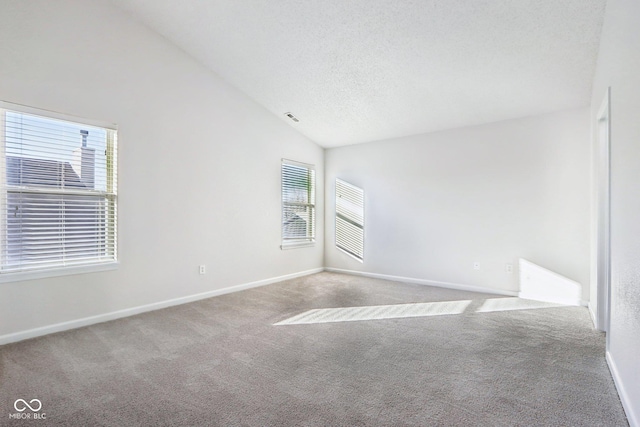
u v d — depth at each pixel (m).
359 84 4.12
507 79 3.63
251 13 3.30
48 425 1.71
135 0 3.34
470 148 4.74
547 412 1.83
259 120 4.98
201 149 4.22
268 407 1.88
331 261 6.23
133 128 3.56
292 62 3.95
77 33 3.15
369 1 2.93
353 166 5.94
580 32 2.85
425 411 1.84
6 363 2.41
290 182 5.57
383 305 3.97
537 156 4.24
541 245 4.21
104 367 2.35
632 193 1.83
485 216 4.62
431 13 2.92
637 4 1.77
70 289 3.13
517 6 2.71
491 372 2.30
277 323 3.32
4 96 2.75
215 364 2.41
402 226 5.37
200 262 4.21
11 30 2.78
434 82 3.86
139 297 3.62
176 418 1.77
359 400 1.95
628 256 1.89
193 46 3.94
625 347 1.91
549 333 3.05
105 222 3.38
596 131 3.26
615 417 1.79
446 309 3.81
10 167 2.82
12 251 2.84
